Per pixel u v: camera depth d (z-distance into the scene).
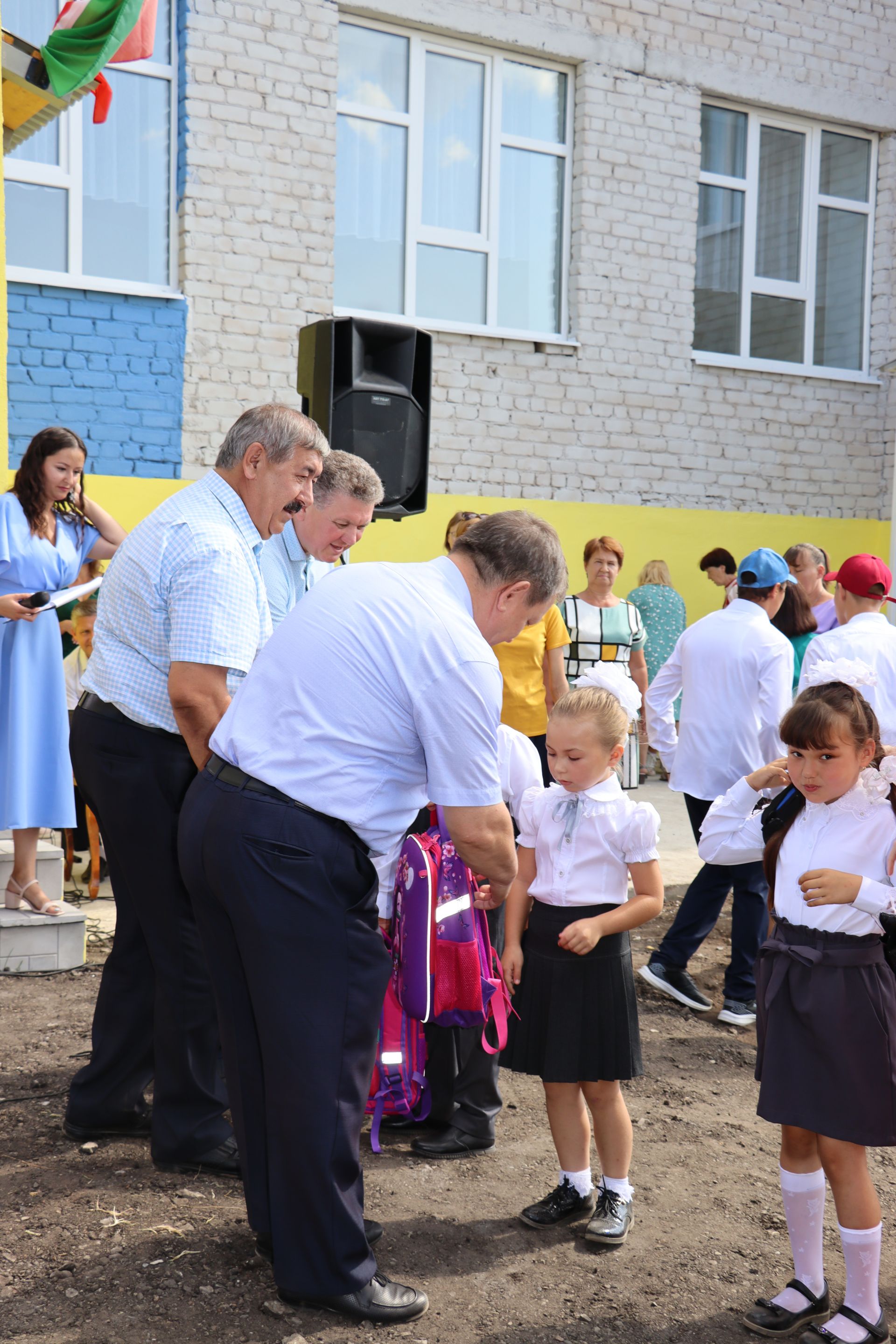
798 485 9.76
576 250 8.72
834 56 9.55
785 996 2.52
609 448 8.92
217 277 7.46
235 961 2.37
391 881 3.09
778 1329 2.47
